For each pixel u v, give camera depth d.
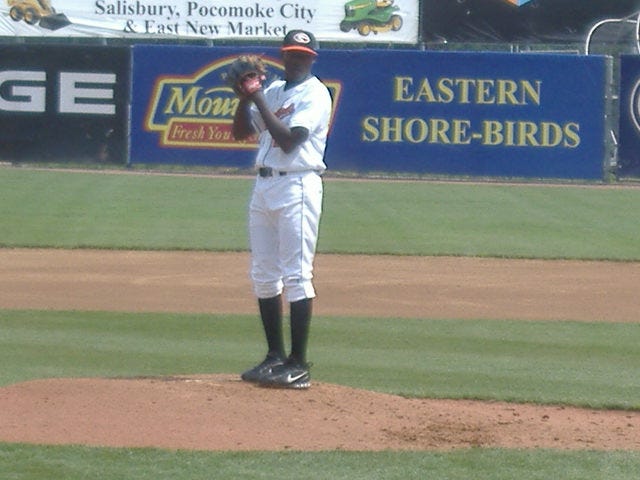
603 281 48.00
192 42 104.81
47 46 90.00
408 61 88.31
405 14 102.50
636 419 27.00
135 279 46.59
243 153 89.88
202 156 90.06
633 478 21.72
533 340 36.47
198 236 58.53
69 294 43.12
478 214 69.50
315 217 26.06
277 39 103.31
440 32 102.69
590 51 101.62
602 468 22.30
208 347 34.62
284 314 39.41
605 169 88.44
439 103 88.50
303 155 25.64
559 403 28.39
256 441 23.33
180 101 89.81
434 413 26.14
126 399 25.62
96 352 33.66
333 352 34.28
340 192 78.62
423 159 89.12
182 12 103.38
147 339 35.69
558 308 41.91
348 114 88.88
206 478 21.14
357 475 21.48
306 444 23.27
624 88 87.50
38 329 36.94
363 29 102.94
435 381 30.66
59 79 90.19
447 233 61.19
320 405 25.77
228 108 89.50
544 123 88.31
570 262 52.97
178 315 39.53
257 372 27.05
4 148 91.12
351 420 24.95
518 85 88.12
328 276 47.91
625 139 88.06
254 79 25.05
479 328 38.19
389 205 72.56
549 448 23.72
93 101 90.25
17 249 54.00
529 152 88.56
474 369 32.31
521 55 87.69
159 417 24.55
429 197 77.19
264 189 26.03
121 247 54.81
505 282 47.41
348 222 64.56
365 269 49.94
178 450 22.66
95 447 22.77
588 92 87.94
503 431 25.05
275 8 103.06
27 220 62.69
